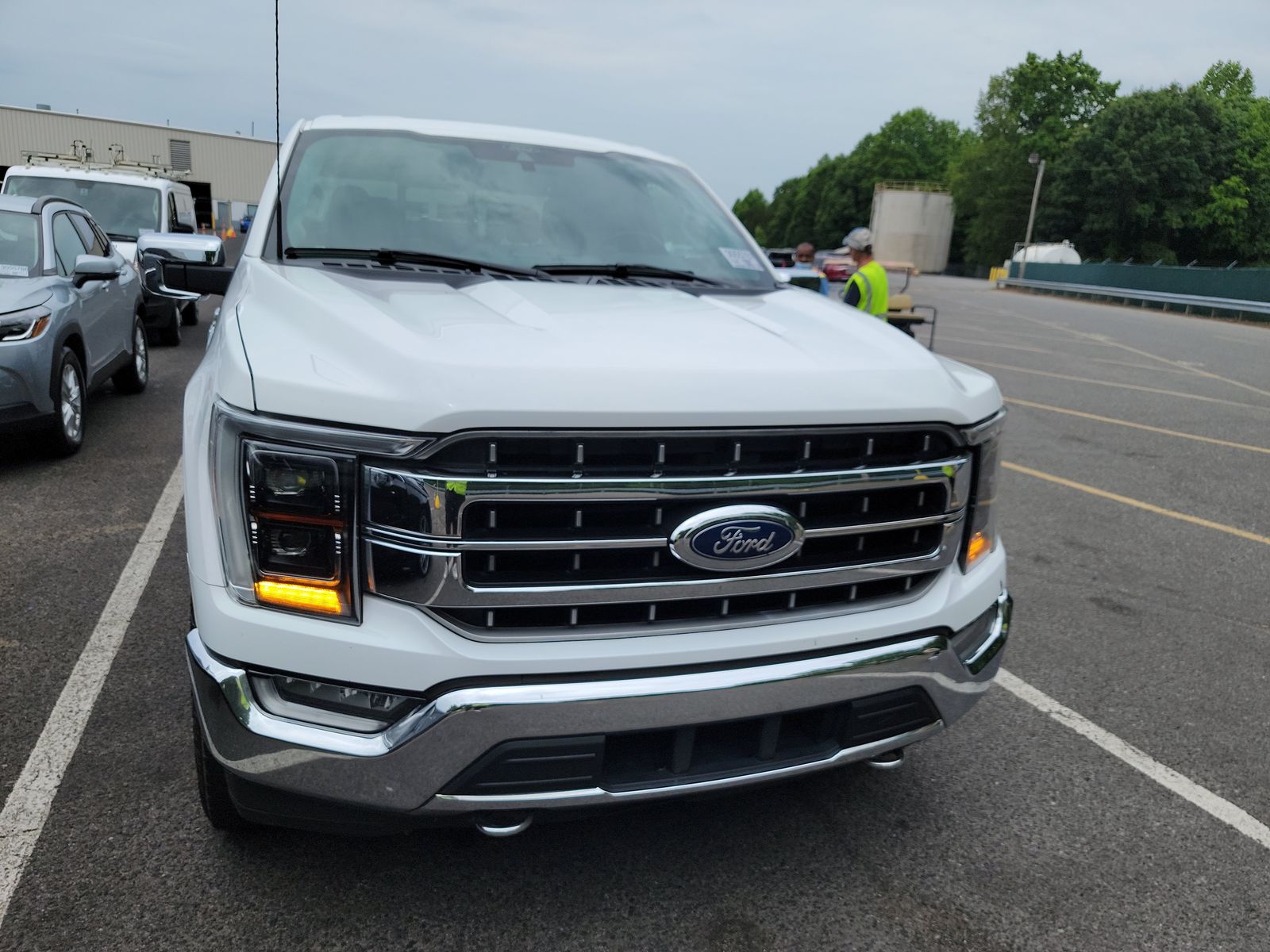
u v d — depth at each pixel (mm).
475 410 1769
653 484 1878
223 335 2207
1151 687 3756
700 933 2258
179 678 3354
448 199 3158
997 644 2422
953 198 90750
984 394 2375
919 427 2127
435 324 2111
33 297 5906
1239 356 17391
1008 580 4953
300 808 1971
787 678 2043
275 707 1901
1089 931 2355
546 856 2512
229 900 2283
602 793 1964
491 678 1878
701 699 1971
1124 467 7691
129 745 2928
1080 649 4098
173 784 2732
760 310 2691
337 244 2883
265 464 1831
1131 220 69188
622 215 3354
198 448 2082
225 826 2400
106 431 7008
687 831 2660
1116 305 35250
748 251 3467
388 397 1800
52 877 2332
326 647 1852
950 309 28984
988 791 2963
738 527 1952
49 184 11680
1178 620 4477
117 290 7645
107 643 3607
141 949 2117
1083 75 83312
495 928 2238
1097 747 3268
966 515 2301
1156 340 20203
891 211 92875
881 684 2166
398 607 1854
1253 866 2646
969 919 2365
